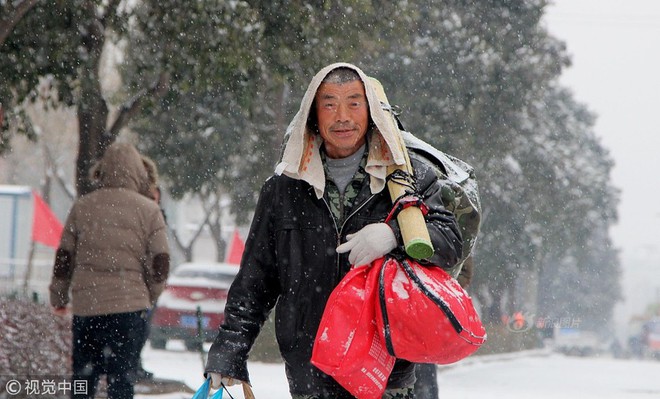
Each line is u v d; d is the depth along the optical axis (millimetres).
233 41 25078
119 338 14102
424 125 49750
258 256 8297
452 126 50469
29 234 85938
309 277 8039
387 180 7891
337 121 7770
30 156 99312
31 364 20500
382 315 7406
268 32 25547
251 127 49531
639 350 102125
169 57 26766
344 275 7996
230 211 64562
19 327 23281
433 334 7340
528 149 66250
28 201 85688
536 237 67312
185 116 47625
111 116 50906
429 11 47656
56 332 24203
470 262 13781
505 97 51406
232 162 54188
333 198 8047
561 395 26906
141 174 14680
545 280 96312
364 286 7566
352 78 7852
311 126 8109
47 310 27375
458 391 26938
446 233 7648
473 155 53031
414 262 7594
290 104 47500
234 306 8312
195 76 26922
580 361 48562
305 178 7918
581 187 72438
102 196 14289
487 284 68812
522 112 55781
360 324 7469
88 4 27750
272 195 8195
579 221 72000
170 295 37281
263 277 8320
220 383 8188
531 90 52781
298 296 8070
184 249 83375
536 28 51688
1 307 25516
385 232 7555
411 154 8117
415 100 49125
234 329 8258
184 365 28953
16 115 30234
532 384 31234
